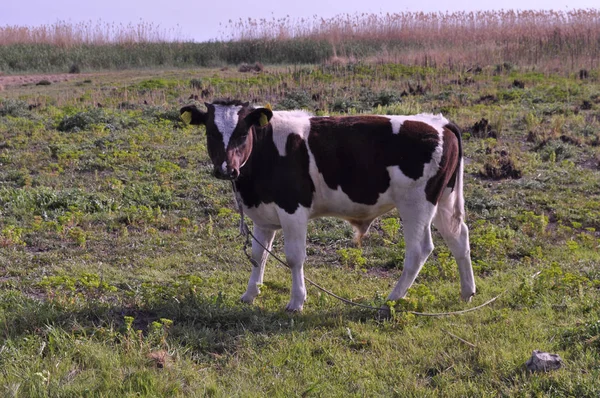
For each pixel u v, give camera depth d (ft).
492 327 18.90
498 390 15.29
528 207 32.89
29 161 39.96
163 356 16.47
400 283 20.33
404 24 104.17
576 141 44.32
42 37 110.93
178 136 46.44
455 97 60.03
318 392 15.24
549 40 86.07
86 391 14.88
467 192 34.81
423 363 16.88
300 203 19.66
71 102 61.77
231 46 109.19
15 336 17.51
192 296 20.35
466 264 21.43
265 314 19.85
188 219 30.14
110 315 19.34
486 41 90.22
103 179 36.45
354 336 18.61
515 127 49.39
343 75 75.72
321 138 19.53
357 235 21.79
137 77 86.07
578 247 27.32
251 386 15.60
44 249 26.73
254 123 18.67
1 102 60.44
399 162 19.65
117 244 27.37
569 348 17.20
